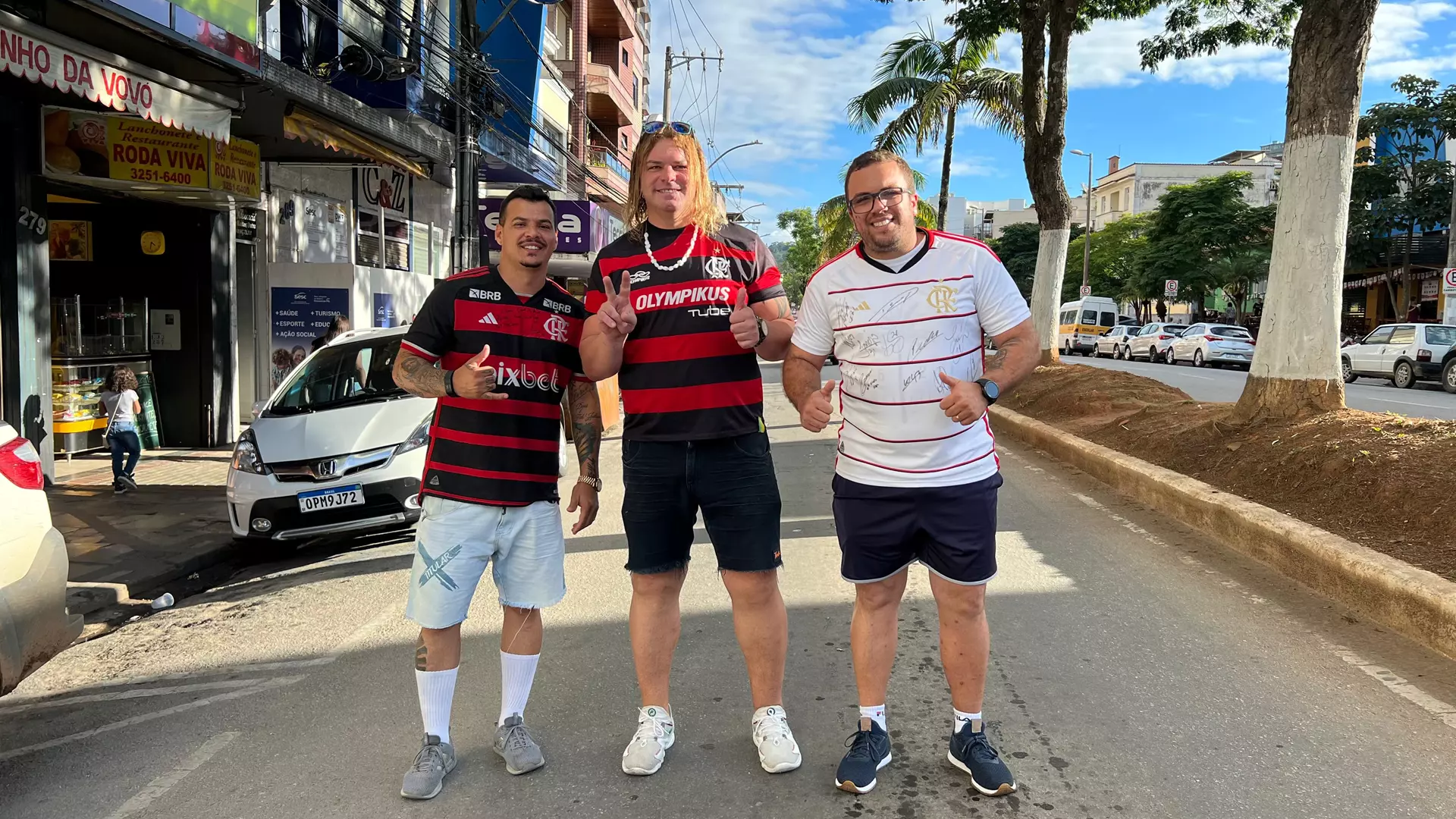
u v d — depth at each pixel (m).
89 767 3.16
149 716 3.61
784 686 3.63
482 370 2.70
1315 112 6.63
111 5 6.04
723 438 2.83
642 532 2.91
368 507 5.91
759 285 2.90
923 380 2.67
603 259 2.94
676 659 3.96
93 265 10.60
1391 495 5.09
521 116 15.87
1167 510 6.46
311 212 12.52
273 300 11.63
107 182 8.41
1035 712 3.32
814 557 5.58
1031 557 5.42
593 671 3.85
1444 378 18.48
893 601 2.89
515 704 3.04
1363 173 30.45
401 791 2.88
